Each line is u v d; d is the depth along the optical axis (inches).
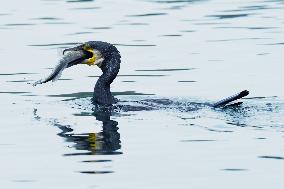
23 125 539.2
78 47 597.9
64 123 541.3
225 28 898.7
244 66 719.1
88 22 947.3
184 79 679.7
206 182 415.2
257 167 436.5
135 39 851.4
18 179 426.9
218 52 781.3
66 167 444.5
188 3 1078.4
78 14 1002.7
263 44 810.2
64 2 1103.0
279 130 503.8
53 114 569.0
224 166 439.2
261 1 1087.6
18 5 1082.1
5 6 1074.7
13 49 811.4
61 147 483.5
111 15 994.1
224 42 826.2
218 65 727.7
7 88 659.4
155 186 410.9
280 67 709.9
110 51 604.1
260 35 855.1
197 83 663.1
